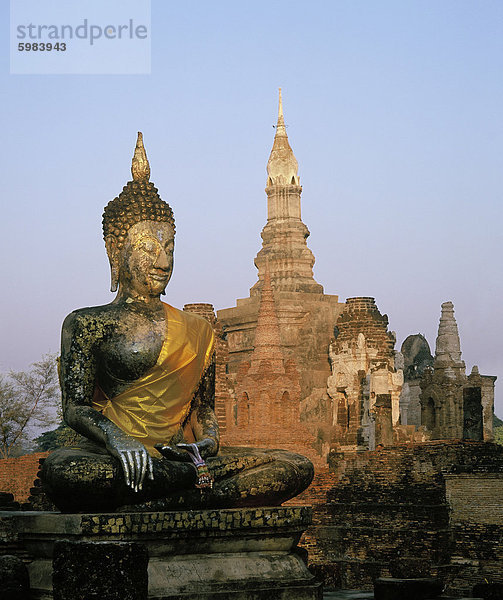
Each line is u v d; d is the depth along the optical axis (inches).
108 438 399.9
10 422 2140.7
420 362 2474.2
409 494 1182.9
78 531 374.9
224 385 1865.2
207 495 409.4
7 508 574.6
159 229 446.0
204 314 1850.4
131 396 432.5
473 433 1444.4
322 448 1753.2
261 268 2465.6
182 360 438.3
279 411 1812.3
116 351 425.7
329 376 2063.2
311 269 2448.3
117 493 391.2
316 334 2210.9
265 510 410.0
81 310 431.5
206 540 400.2
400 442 1594.5
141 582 336.5
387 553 1157.7
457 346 2078.0
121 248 442.9
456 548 1119.0
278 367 1859.0
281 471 424.8
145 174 458.9
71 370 422.0
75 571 333.1
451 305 2089.1
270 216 2516.0
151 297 442.6
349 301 2064.5
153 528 384.8
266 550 417.1
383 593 484.7
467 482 1128.2
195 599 383.2
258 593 398.3
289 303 2252.7
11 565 394.0
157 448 410.9
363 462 1267.2
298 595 407.2
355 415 1806.1
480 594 492.4
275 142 2564.0
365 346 2005.4
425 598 483.8
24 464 1454.2
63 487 387.9
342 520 1245.7
